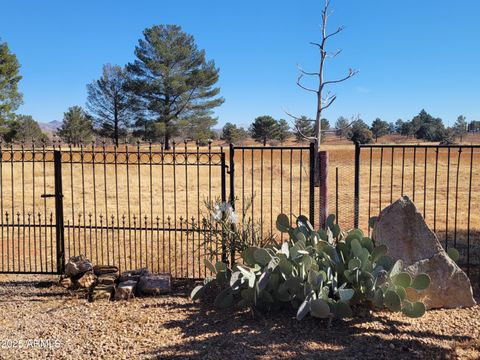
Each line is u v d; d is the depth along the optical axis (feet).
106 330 16.79
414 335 16.01
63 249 23.12
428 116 306.76
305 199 52.80
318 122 66.74
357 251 17.62
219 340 15.72
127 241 31.30
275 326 16.81
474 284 21.08
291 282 17.12
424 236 18.92
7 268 24.34
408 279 16.79
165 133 154.61
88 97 171.22
